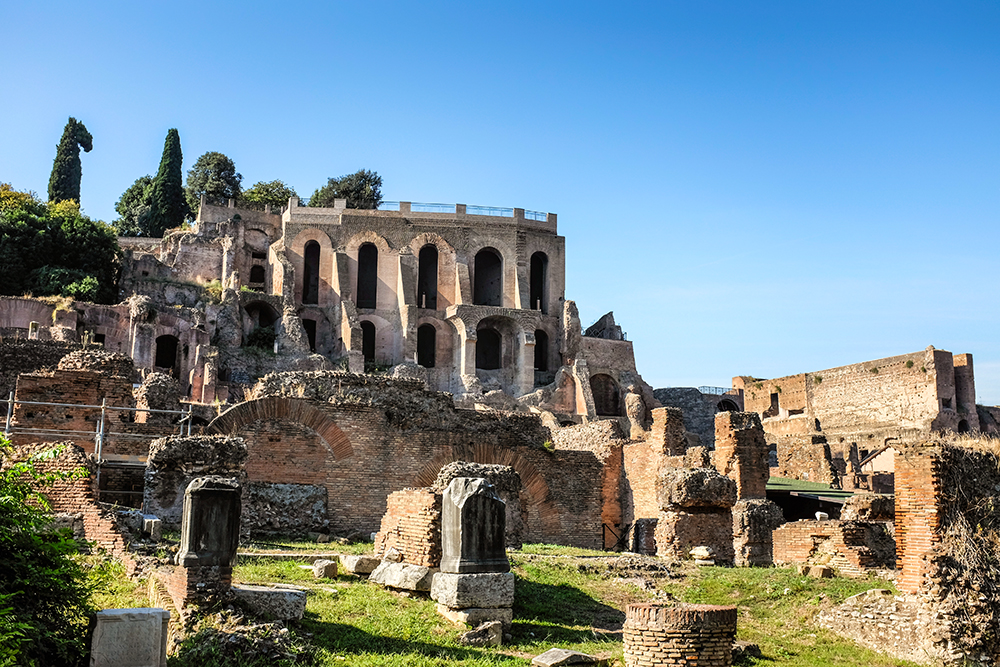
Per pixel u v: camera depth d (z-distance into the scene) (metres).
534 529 33.84
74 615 14.45
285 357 77.00
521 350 89.12
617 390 92.19
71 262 80.69
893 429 81.06
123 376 31.02
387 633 17.56
